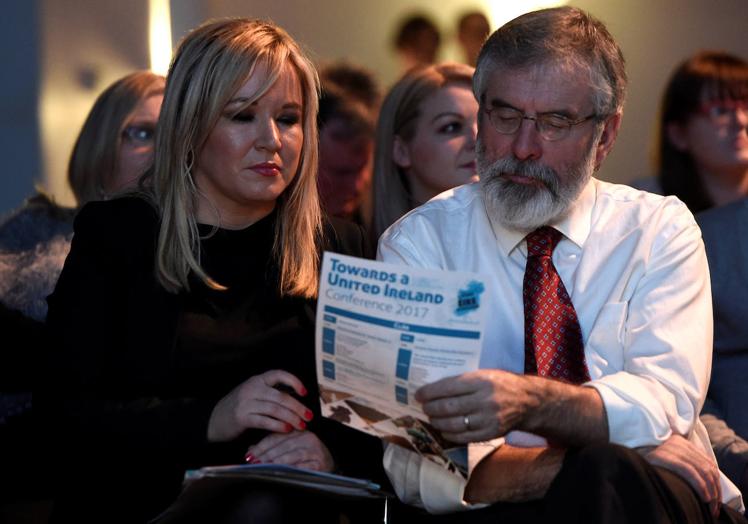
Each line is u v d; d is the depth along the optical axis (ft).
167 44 14.47
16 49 14.20
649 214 8.70
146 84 11.48
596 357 8.38
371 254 9.64
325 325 7.09
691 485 7.57
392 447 8.07
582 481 6.95
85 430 8.14
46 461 9.61
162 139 8.67
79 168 11.44
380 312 6.92
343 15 14.75
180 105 8.61
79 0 14.29
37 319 10.59
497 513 7.80
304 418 8.07
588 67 8.12
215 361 8.54
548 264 8.45
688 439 8.23
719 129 12.93
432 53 14.78
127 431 8.07
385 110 11.94
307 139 8.95
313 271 8.99
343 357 7.10
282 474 7.17
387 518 8.45
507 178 8.23
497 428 7.02
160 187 8.71
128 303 8.54
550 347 8.23
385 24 14.82
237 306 8.71
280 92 8.57
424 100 11.67
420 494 7.92
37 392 8.49
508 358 8.49
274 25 8.90
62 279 8.63
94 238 8.68
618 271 8.52
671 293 8.42
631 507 6.89
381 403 7.20
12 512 9.57
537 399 7.31
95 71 14.38
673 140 13.23
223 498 7.52
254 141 8.50
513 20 8.32
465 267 8.70
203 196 8.76
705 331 8.40
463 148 11.59
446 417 7.01
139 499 8.39
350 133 12.73
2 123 14.26
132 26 14.40
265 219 8.93
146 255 8.61
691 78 13.05
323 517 7.95
